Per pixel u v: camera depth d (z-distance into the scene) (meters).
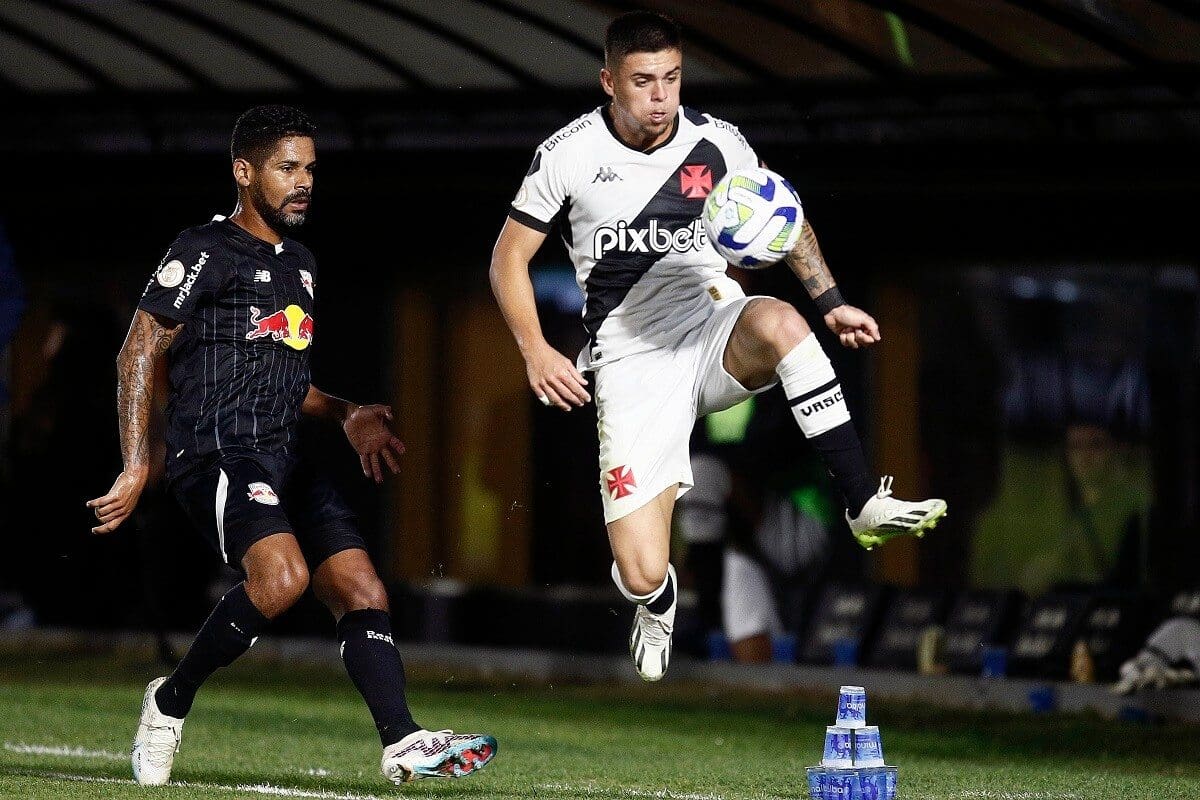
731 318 18.64
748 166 19.19
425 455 50.69
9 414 50.50
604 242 18.95
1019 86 35.97
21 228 50.59
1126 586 43.34
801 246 18.59
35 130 44.53
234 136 19.05
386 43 38.97
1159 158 37.28
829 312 18.67
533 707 34.47
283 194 18.80
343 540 19.02
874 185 39.12
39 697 33.78
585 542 50.06
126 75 41.81
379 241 49.88
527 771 22.31
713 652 40.38
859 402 46.38
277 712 31.67
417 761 17.27
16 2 38.44
